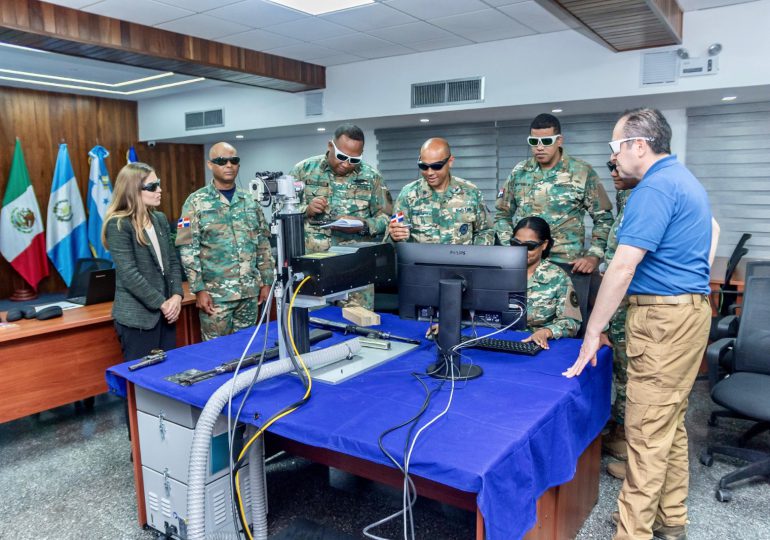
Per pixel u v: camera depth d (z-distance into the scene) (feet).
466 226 9.98
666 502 6.47
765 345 8.59
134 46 12.53
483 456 4.08
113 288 11.11
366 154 20.56
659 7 9.78
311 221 10.25
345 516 7.32
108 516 7.43
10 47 15.07
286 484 8.16
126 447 9.62
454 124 18.48
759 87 11.96
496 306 5.93
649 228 5.41
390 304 11.25
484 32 13.70
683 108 15.16
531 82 14.24
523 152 17.46
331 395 5.40
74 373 10.00
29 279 21.33
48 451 9.48
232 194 10.39
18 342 9.24
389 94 16.40
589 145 16.40
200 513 5.31
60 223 21.63
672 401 5.78
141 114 24.54
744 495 7.79
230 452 5.41
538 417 4.77
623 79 13.12
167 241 9.28
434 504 7.59
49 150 22.43
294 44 14.58
